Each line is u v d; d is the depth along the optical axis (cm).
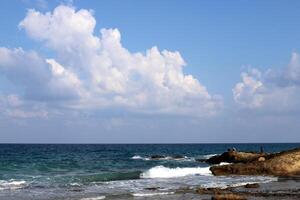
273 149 16225
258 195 2808
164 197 2673
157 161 7131
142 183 3556
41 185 3341
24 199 2573
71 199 2559
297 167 4316
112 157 8562
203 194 2836
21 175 4247
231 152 6091
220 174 4456
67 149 14488
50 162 6106
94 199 2564
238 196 2533
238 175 4359
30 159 7012
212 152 12912
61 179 3822
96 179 3922
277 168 4319
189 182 3694
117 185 3369
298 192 2989
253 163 4466
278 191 3042
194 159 7650
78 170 5006
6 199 2572
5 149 13500
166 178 4094
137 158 8169
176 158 8038
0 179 3850
